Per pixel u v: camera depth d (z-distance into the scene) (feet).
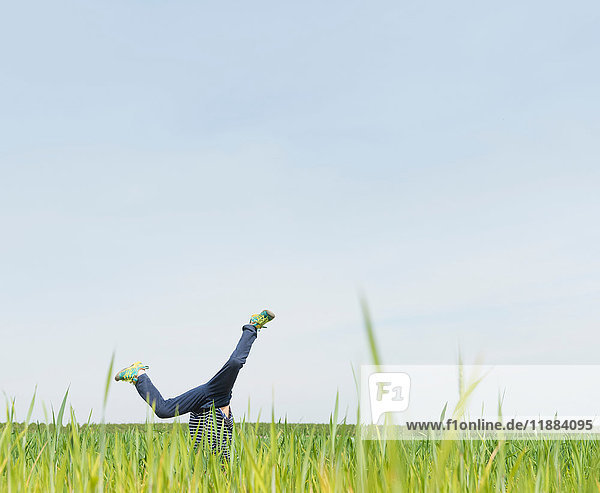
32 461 10.26
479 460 9.75
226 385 15.93
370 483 4.73
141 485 8.64
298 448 10.03
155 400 16.52
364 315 2.75
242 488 7.86
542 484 7.77
